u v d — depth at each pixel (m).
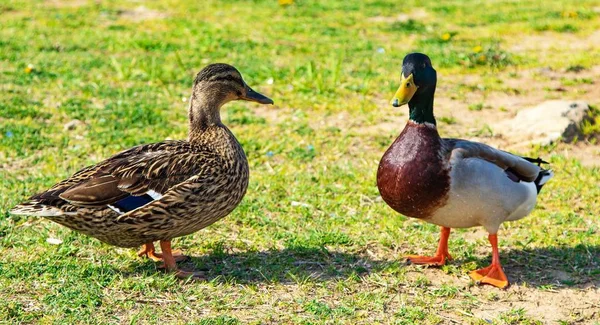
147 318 6.26
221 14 19.67
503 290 6.96
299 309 6.48
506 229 8.34
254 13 19.80
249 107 12.57
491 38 16.72
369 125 11.74
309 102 12.69
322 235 7.92
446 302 6.69
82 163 10.02
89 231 6.75
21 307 6.32
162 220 6.71
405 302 6.66
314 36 17.48
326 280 7.04
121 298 6.55
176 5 20.59
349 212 8.73
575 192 9.28
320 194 9.20
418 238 8.05
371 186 9.45
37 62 14.69
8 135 10.72
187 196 6.72
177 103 12.70
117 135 10.99
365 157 10.51
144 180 6.72
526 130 11.26
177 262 7.36
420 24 18.55
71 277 6.84
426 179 6.75
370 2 20.95
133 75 14.02
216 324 6.14
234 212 8.54
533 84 13.73
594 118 11.47
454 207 6.81
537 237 8.04
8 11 19.61
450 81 13.96
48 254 7.32
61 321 6.12
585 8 19.77
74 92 13.02
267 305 6.54
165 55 15.70
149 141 10.84
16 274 6.85
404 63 6.88
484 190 6.73
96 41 16.64
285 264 7.32
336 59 15.34
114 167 6.78
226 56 15.70
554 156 10.44
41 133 11.02
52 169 9.72
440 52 15.93
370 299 6.67
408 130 6.95
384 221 8.42
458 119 11.95
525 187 6.98
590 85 13.62
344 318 6.34
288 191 9.30
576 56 15.34
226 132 7.34
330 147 10.83
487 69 14.68
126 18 19.27
